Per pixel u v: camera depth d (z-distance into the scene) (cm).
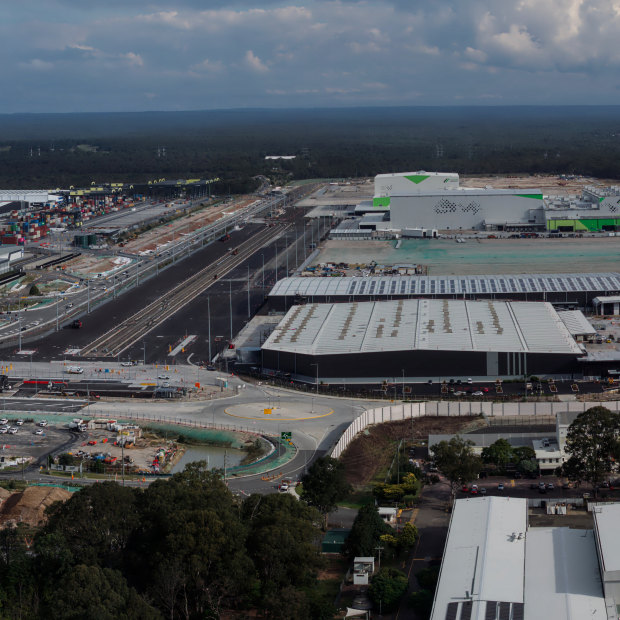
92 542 12031
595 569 11519
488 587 10938
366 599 11712
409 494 15275
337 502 14762
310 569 12056
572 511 14338
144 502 12525
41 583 11644
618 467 15638
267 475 16088
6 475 16325
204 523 11662
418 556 12975
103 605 10294
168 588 11106
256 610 11694
